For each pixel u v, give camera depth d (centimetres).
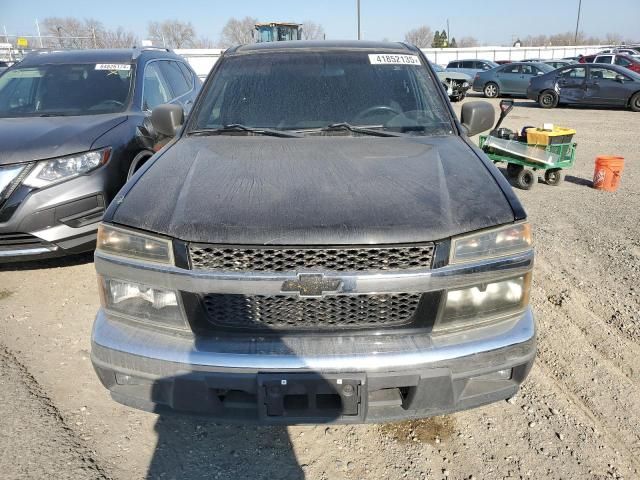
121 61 505
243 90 315
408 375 187
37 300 359
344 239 183
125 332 200
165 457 225
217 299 190
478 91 1994
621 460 224
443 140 279
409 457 226
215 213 195
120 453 226
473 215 196
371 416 194
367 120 298
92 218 368
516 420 248
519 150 669
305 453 228
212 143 277
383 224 187
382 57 331
